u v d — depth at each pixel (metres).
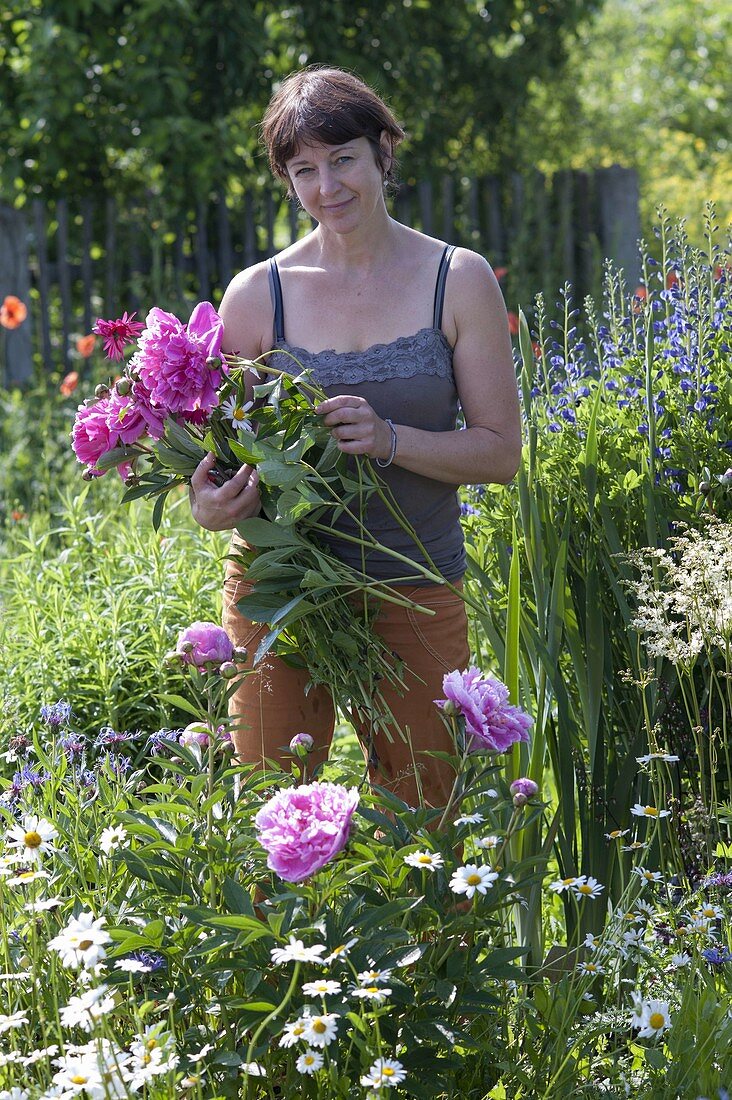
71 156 12.21
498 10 13.34
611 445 4.57
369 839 3.20
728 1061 3.18
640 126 17.84
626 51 19.33
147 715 5.39
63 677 5.38
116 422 3.55
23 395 11.28
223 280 12.68
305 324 3.84
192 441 3.57
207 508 3.58
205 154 11.85
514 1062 3.30
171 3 11.30
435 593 3.88
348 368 3.76
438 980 3.04
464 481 3.78
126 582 5.86
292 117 3.61
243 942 2.92
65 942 2.93
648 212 15.20
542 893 4.35
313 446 3.63
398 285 3.80
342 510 3.74
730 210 15.62
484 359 3.80
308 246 3.94
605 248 13.62
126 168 12.73
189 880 3.26
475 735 3.20
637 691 4.39
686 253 4.82
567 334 5.20
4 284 11.89
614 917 3.69
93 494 7.95
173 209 12.17
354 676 3.78
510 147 14.30
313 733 4.01
